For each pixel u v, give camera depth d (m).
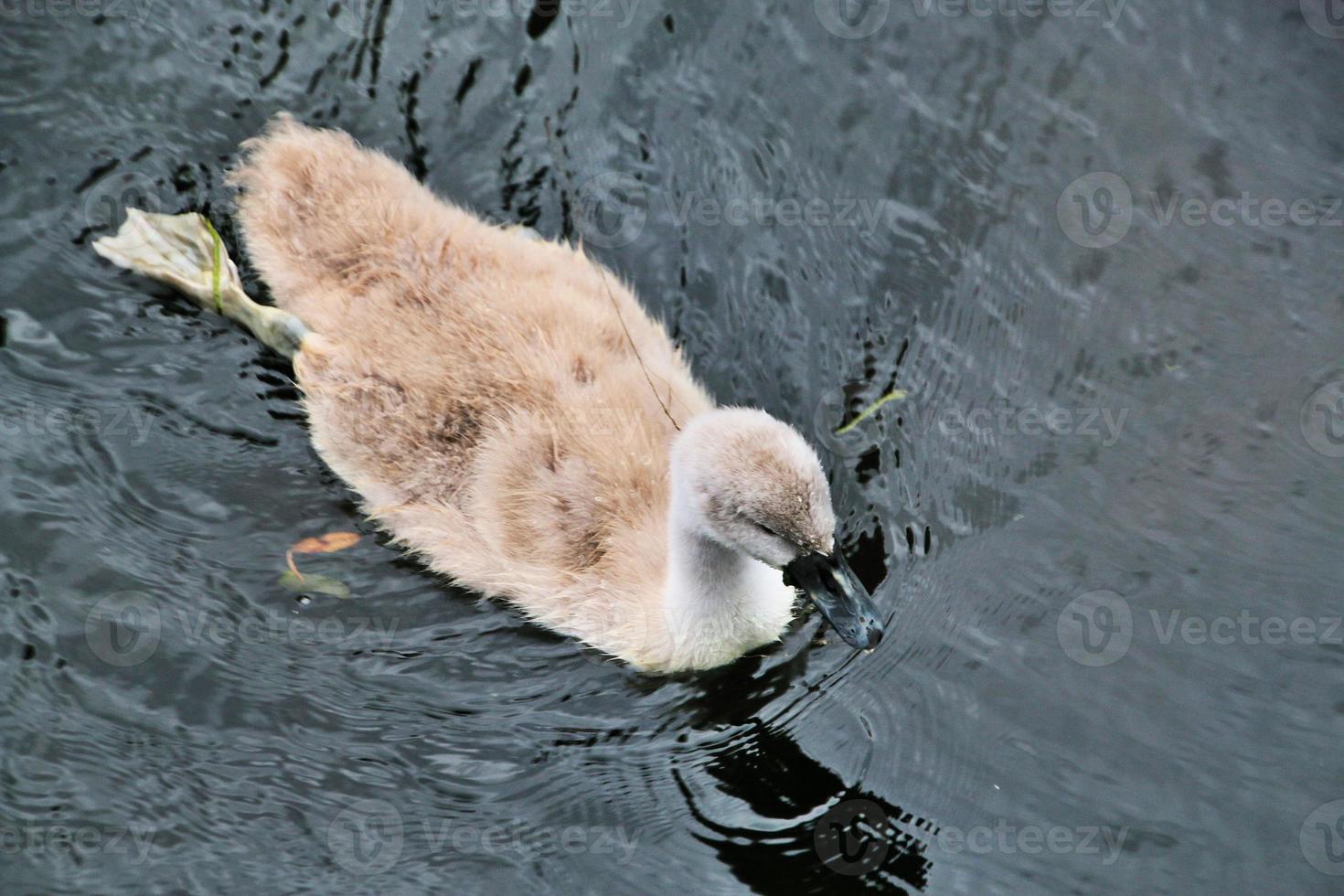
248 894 7.83
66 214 10.48
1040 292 10.55
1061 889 7.88
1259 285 10.54
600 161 11.05
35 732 8.38
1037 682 8.77
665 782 8.46
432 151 10.96
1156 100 11.46
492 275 9.64
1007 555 9.34
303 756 8.44
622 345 9.61
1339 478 9.63
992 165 11.14
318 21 11.30
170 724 8.49
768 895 7.91
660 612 8.91
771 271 10.61
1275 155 11.16
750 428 8.33
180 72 11.05
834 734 8.64
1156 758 8.41
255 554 9.32
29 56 11.02
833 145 11.18
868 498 9.55
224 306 10.05
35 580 9.01
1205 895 7.85
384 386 9.35
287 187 9.91
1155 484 9.64
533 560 9.05
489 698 8.84
